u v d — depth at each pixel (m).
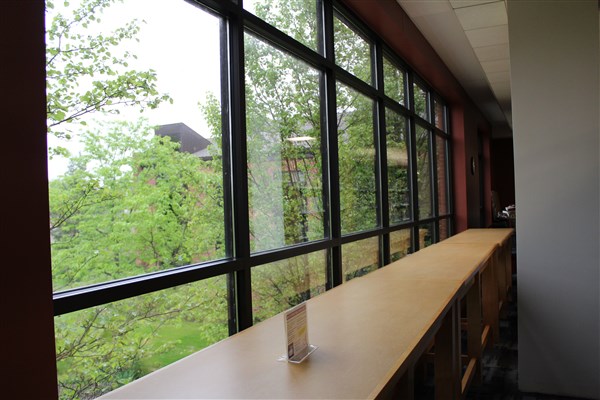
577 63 2.78
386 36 4.67
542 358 2.89
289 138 2.97
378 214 4.65
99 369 1.57
